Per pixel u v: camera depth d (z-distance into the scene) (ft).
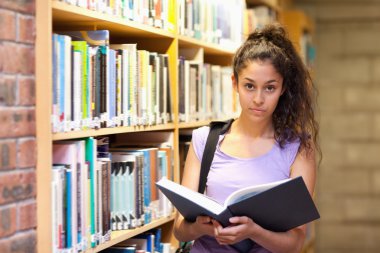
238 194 6.73
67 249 7.19
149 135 10.37
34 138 6.81
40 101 6.80
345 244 21.97
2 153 6.39
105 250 8.86
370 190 21.83
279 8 17.92
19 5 6.56
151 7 9.40
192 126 11.12
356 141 21.90
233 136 7.68
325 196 22.08
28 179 6.74
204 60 14.20
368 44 21.81
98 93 7.93
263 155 7.47
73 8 7.30
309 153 7.51
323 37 22.08
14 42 6.51
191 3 11.05
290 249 7.32
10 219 6.51
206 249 7.51
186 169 7.92
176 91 10.33
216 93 12.51
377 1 21.66
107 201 8.18
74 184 7.33
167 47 10.36
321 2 22.03
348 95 21.94
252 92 7.32
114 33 9.68
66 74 7.19
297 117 7.59
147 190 9.23
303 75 7.63
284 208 6.86
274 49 7.32
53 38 6.91
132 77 8.81
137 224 8.89
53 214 6.91
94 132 7.82
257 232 7.00
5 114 6.41
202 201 6.94
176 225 7.85
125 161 8.73
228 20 13.25
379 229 21.76
